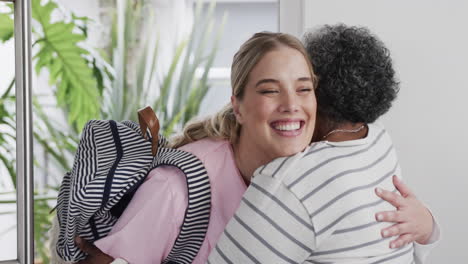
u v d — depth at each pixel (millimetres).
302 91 882
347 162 833
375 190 845
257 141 911
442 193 1683
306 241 801
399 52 1652
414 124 1672
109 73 1984
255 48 902
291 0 1703
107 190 968
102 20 1973
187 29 1932
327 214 799
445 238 1690
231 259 831
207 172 1017
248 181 1055
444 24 1646
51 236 1225
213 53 1926
